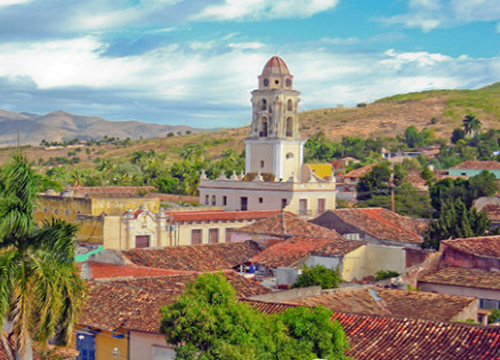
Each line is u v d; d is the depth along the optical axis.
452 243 51.56
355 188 125.06
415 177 130.00
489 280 47.19
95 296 34.88
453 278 48.25
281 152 86.50
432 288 48.22
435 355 27.45
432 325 29.52
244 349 24.14
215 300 26.38
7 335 22.97
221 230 68.06
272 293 38.59
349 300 38.50
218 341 24.80
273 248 53.84
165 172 143.75
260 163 87.94
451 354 27.25
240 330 25.47
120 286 35.47
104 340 32.75
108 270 46.81
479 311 42.16
